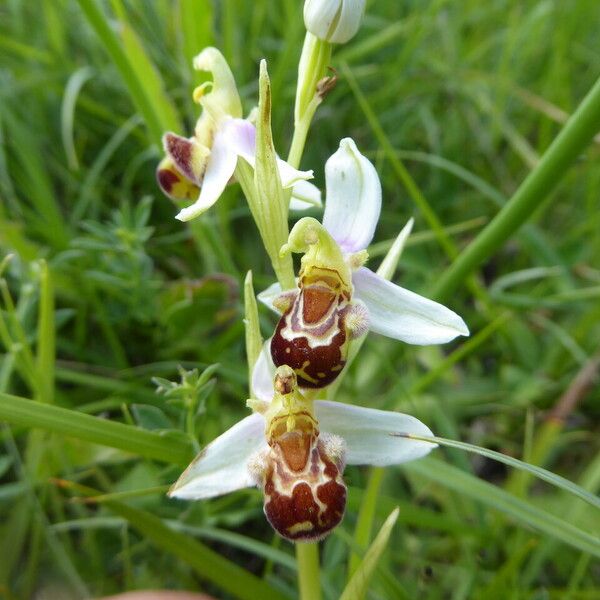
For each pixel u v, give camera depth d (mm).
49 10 153
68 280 126
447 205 156
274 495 78
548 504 116
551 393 132
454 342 142
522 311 141
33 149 142
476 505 111
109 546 107
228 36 139
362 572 80
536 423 130
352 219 85
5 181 133
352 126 160
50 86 151
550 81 171
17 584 101
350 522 108
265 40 160
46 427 80
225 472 79
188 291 123
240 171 86
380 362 132
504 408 130
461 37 190
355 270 83
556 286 147
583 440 130
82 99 148
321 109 156
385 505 101
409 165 164
